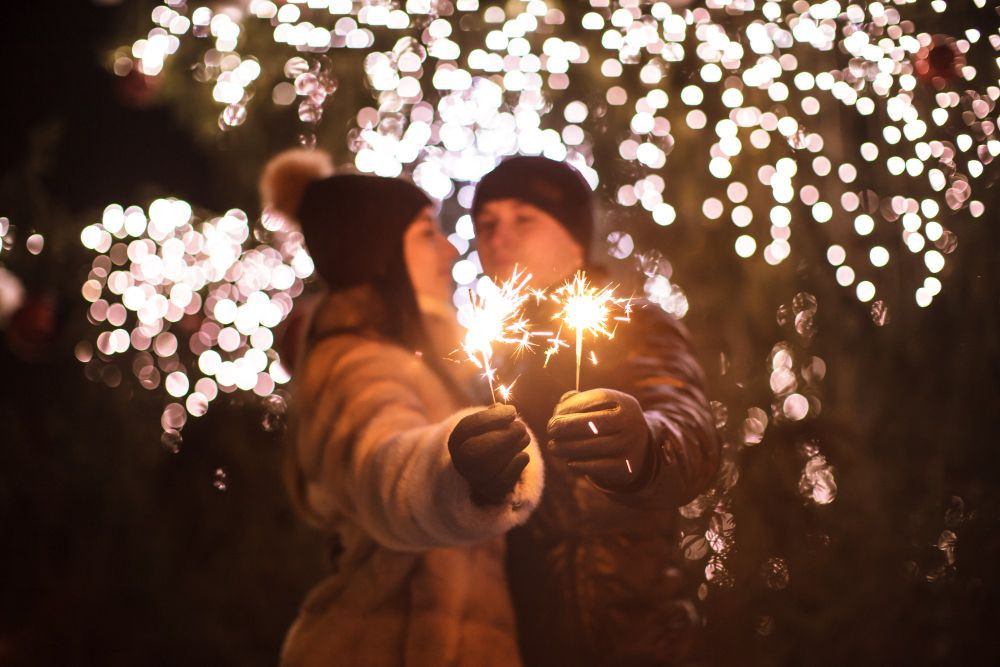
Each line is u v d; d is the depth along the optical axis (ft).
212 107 12.26
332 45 11.20
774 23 10.16
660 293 10.96
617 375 6.12
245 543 12.51
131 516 12.87
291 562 12.41
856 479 10.73
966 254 9.86
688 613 6.31
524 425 4.76
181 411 13.21
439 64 11.29
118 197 17.17
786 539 10.64
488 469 4.67
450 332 7.26
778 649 10.36
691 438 5.44
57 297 13.91
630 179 11.37
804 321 10.84
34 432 13.44
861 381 10.73
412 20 11.19
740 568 10.61
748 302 10.87
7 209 13.84
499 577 6.27
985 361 10.02
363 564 6.28
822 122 10.54
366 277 6.70
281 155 7.77
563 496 6.18
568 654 6.06
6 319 12.75
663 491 5.11
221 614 12.38
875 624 10.32
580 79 11.46
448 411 6.32
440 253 7.35
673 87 11.05
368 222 6.75
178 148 16.97
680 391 5.90
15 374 13.87
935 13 9.45
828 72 10.14
